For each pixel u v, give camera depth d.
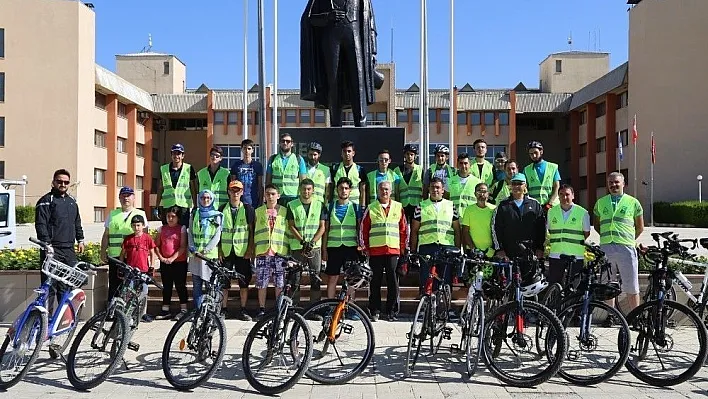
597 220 8.84
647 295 7.19
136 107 49.88
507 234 8.45
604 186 47.09
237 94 51.78
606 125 46.41
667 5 39.81
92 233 28.00
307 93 11.70
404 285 10.72
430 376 6.59
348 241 9.29
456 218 9.44
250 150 10.74
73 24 41.16
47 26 40.94
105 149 45.81
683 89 39.25
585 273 6.82
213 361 6.30
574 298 6.78
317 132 11.39
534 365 6.38
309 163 10.66
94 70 43.38
